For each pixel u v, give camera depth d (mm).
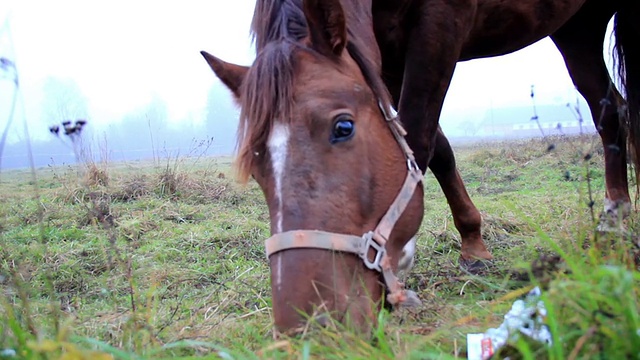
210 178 7465
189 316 2676
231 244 4566
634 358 1321
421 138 2855
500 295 2385
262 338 2078
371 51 2473
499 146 11000
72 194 6453
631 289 1538
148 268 3926
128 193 6590
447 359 1466
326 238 1916
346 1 2441
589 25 4000
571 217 4184
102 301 3252
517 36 3484
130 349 1861
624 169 3900
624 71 3939
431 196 6363
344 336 1729
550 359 1356
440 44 2811
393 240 2232
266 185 1997
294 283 1857
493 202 5430
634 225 3244
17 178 8523
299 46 2137
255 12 2340
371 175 2121
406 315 2145
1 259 4094
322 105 2004
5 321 1943
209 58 2404
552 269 1765
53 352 1534
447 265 3514
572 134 7992
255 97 2002
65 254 4387
